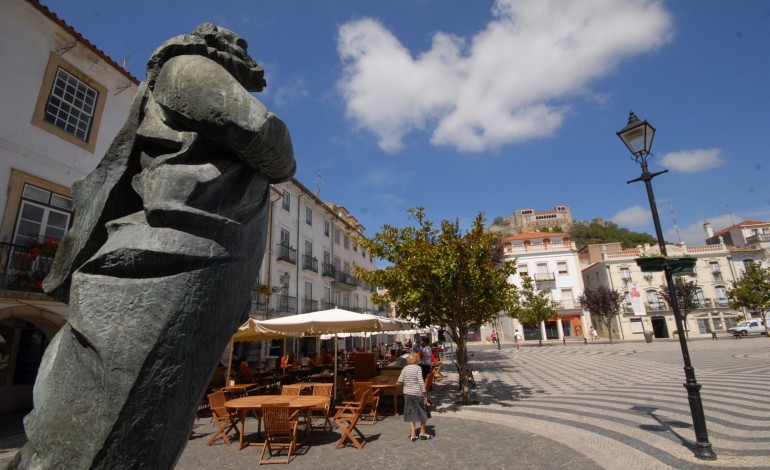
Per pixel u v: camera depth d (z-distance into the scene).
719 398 8.39
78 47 9.99
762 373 11.61
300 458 5.62
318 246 26.50
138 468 1.06
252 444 6.37
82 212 1.39
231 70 1.42
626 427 6.32
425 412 6.39
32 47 9.27
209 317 1.18
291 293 21.94
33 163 9.20
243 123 1.12
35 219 9.18
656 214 5.62
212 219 1.18
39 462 1.07
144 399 1.06
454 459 5.18
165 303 1.10
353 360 14.07
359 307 33.97
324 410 7.27
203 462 5.57
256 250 1.38
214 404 6.64
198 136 1.22
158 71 1.37
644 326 39.66
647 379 11.58
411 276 9.38
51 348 1.31
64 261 1.38
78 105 10.29
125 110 11.60
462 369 9.38
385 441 6.32
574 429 6.36
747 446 5.09
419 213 10.16
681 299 36.38
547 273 41.88
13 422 8.45
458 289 9.04
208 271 1.18
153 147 1.30
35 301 8.49
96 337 1.06
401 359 18.41
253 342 18.56
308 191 24.00
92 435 1.03
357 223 36.81
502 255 16.88
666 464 4.59
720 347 23.02
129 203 1.36
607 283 41.47
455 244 8.88
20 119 8.99
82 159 10.26
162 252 1.11
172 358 1.10
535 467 4.70
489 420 7.33
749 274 34.25
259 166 1.29
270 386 10.82
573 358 19.70
